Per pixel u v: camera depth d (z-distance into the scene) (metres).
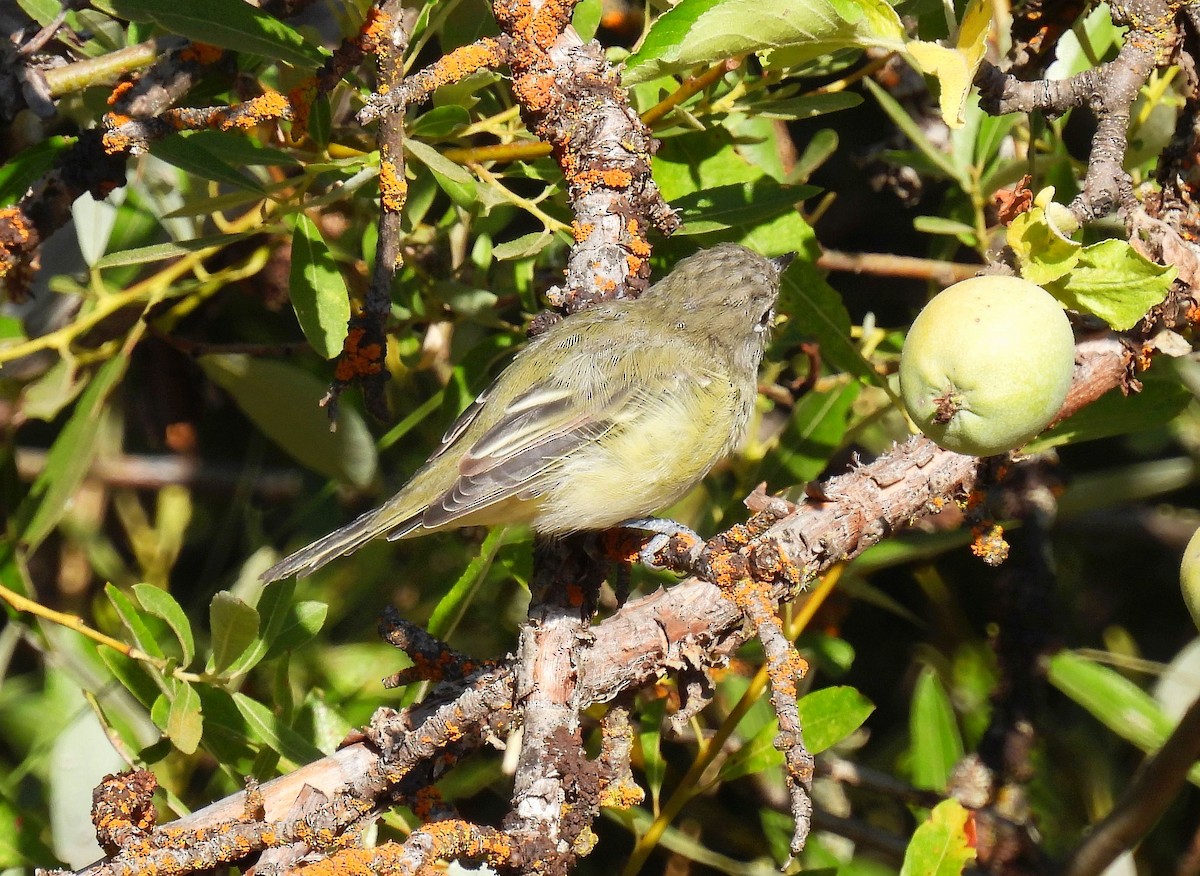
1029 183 6.37
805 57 6.96
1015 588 9.97
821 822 9.91
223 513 12.47
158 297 9.73
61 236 10.95
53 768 8.75
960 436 5.85
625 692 6.79
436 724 6.28
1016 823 9.16
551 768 6.09
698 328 9.46
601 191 8.08
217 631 7.88
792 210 10.27
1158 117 9.55
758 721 10.03
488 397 9.34
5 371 10.86
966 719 10.98
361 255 10.96
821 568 7.19
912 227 13.47
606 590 10.76
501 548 9.45
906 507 7.32
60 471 9.21
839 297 9.32
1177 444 12.34
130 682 8.32
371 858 5.55
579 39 8.26
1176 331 7.38
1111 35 9.92
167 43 8.79
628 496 8.76
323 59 8.08
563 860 5.86
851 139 13.30
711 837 11.04
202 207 8.37
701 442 9.11
